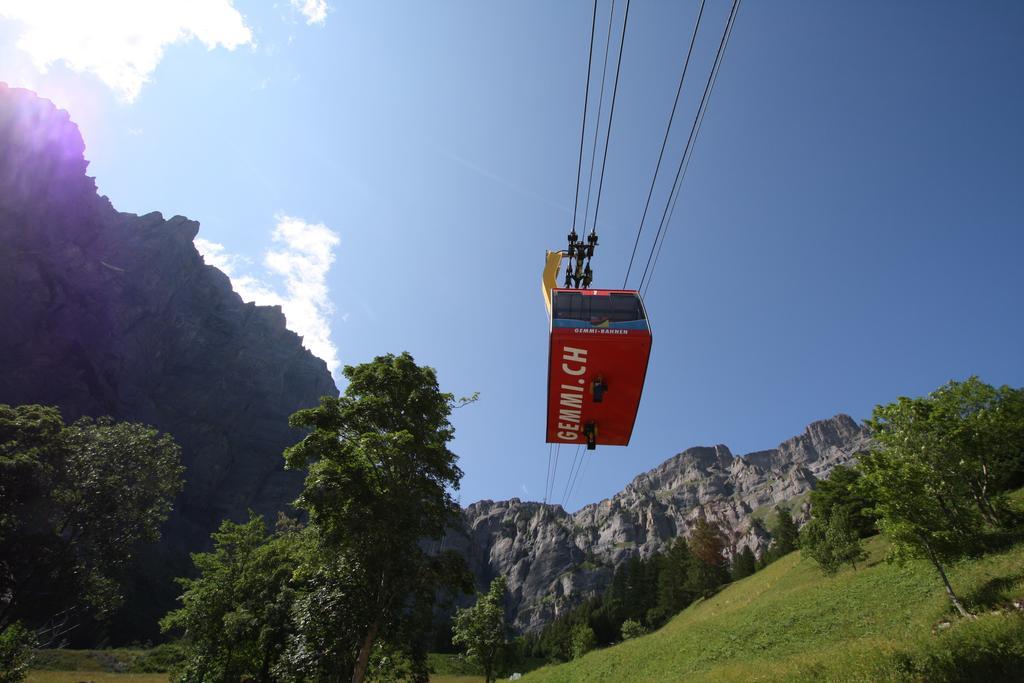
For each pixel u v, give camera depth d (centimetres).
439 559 2216
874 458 2656
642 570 12006
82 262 13725
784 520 10938
